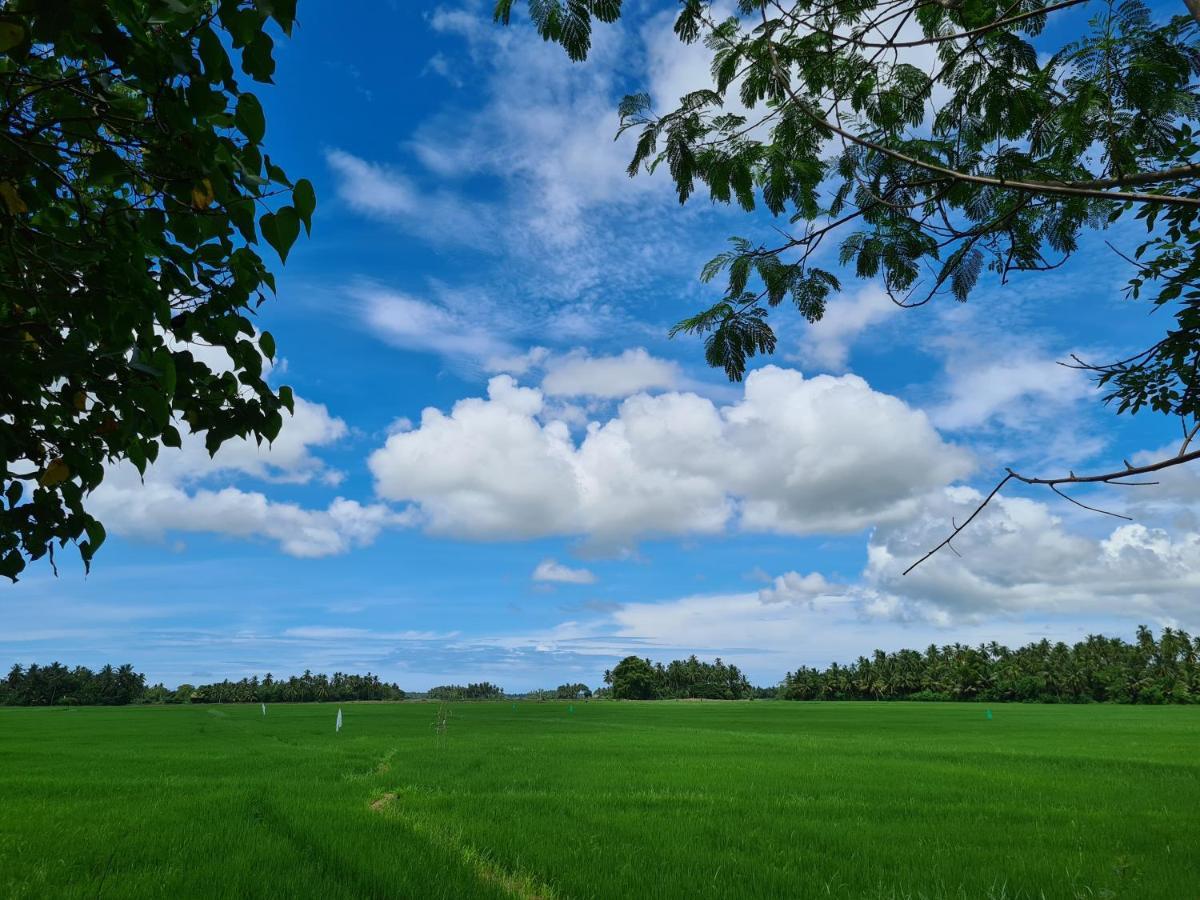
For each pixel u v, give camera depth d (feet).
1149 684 446.60
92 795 61.26
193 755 103.55
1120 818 51.21
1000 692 506.48
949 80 13.07
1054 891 30.58
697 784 72.38
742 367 14.05
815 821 50.08
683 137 12.96
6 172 8.97
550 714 300.20
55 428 10.75
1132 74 11.34
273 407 11.20
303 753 107.96
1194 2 8.83
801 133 13.38
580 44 11.40
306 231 8.45
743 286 13.92
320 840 40.29
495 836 42.19
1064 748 122.52
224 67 7.75
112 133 9.22
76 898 28.09
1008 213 12.55
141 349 9.52
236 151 8.37
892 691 568.82
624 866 35.01
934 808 56.90
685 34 12.55
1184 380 18.49
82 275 9.36
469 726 199.00
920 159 13.35
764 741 142.00
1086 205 13.23
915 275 14.20
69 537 10.95
